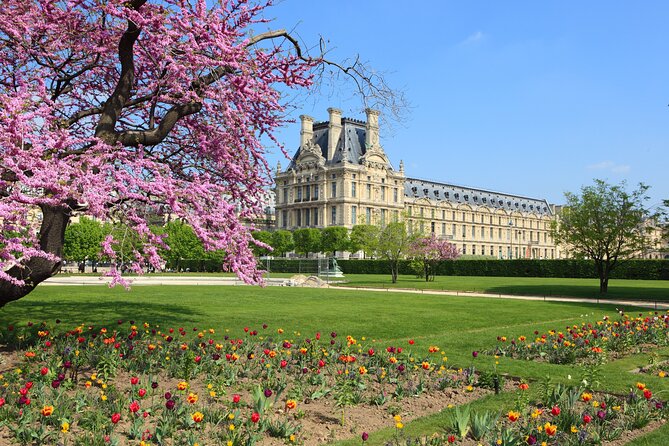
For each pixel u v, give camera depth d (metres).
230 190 16.86
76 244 90.31
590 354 15.88
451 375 12.52
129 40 14.00
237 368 12.58
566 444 8.14
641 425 9.38
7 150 11.46
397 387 11.11
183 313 25.67
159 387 11.21
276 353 14.05
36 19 14.31
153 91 15.64
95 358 12.87
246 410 9.81
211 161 17.23
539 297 43.84
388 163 173.88
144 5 13.84
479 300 38.12
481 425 8.54
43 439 8.00
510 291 51.03
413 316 26.69
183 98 14.88
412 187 192.50
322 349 14.43
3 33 14.77
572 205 50.00
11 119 11.35
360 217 133.88
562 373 13.09
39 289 40.31
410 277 94.31
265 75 15.22
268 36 15.23
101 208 11.95
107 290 41.12
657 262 82.12
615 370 13.81
